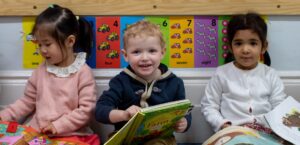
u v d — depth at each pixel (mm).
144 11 1263
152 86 1128
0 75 1298
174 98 1159
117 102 1115
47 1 1255
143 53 1061
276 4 1274
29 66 1302
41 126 1145
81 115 1141
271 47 1321
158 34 1078
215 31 1296
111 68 1300
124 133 934
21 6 1252
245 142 979
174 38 1292
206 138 1345
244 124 1183
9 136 1064
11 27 1280
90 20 1271
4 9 1252
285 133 1047
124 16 1272
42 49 1139
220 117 1188
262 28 1195
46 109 1163
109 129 1325
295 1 1275
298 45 1322
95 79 1300
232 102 1225
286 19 1303
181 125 1070
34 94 1214
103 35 1281
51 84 1177
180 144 1350
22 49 1292
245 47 1188
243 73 1234
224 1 1267
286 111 1137
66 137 1128
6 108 1240
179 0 1261
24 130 1098
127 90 1119
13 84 1302
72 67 1185
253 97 1219
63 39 1140
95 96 1191
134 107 1001
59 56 1150
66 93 1164
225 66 1267
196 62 1310
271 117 1107
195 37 1295
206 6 1267
